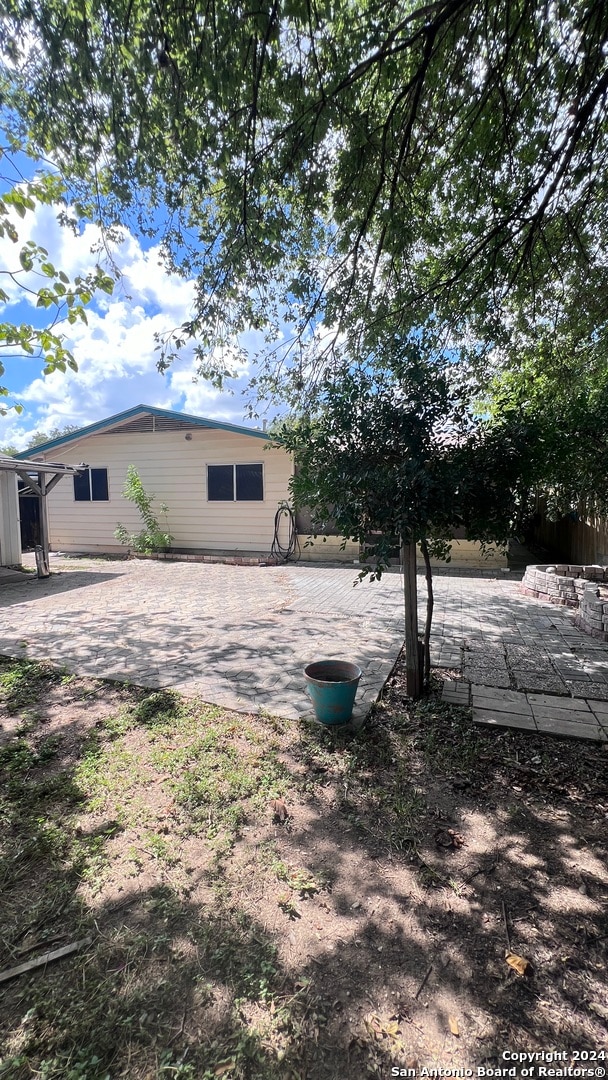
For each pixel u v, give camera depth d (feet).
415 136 11.12
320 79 9.36
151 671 13.76
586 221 12.62
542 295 14.01
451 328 13.73
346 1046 4.36
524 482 10.12
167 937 5.49
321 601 22.93
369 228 12.76
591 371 14.39
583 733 10.11
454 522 10.19
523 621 19.01
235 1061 4.24
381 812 7.73
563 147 10.83
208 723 10.64
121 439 40.83
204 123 9.47
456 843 7.05
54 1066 4.21
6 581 28.53
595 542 27.66
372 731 10.34
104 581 28.71
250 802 7.97
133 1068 4.18
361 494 9.94
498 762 9.17
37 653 15.44
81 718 11.02
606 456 11.75
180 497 39.50
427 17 9.28
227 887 6.22
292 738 10.01
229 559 35.47
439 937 5.49
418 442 9.69
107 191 10.34
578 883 6.29
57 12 7.88
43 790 8.29
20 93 8.80
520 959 5.18
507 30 9.28
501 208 12.28
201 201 11.32
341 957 5.24
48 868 6.57
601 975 5.01
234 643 16.38
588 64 9.65
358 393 10.09
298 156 10.25
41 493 29.91
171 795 8.16
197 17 8.07
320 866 6.59
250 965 5.14
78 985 4.95
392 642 16.33
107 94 8.83
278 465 36.29
